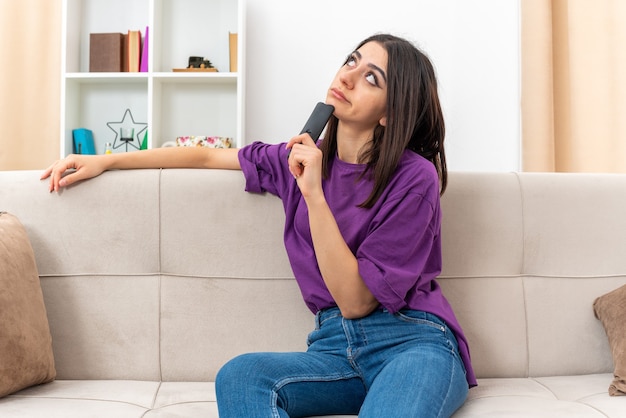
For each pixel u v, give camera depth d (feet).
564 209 5.47
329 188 4.84
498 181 5.45
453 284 5.28
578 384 4.92
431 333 4.37
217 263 5.15
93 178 5.19
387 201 4.53
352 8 10.52
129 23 10.66
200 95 10.65
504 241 5.38
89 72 10.21
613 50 9.43
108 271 5.12
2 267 4.43
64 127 9.99
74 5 10.28
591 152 9.50
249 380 3.78
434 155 5.05
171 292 5.12
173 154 5.34
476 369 5.22
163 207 5.16
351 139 4.90
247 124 10.59
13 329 4.31
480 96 10.37
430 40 10.46
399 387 3.70
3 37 10.36
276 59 10.55
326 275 4.37
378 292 4.27
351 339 4.40
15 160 10.40
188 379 5.06
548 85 9.39
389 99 4.66
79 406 4.14
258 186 5.14
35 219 5.13
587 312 5.38
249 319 5.11
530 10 9.46
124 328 5.07
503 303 5.30
